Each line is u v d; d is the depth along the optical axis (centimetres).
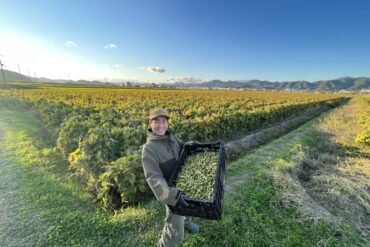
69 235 327
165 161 251
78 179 532
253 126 1188
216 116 942
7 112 1480
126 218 365
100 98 2341
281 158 649
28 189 440
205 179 254
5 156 618
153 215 374
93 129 575
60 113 1117
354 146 847
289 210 406
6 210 377
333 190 470
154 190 226
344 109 2722
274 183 490
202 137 861
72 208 399
